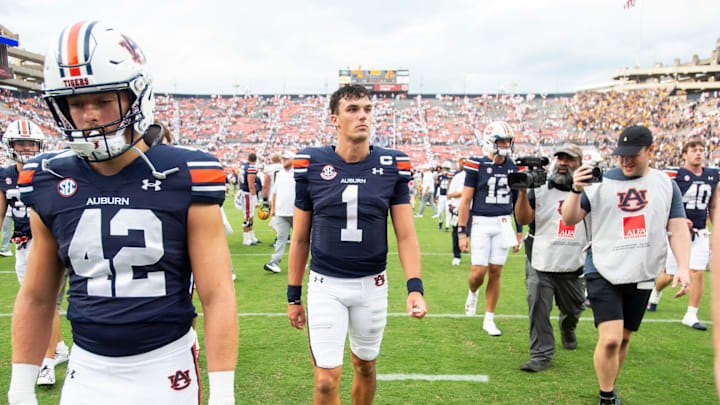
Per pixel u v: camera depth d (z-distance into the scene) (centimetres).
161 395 151
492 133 467
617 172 319
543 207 387
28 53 4053
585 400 332
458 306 568
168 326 152
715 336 114
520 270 793
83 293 149
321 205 263
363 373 278
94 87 137
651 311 565
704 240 503
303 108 5069
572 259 380
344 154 268
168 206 148
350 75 5294
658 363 399
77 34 138
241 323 489
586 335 471
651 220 305
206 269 152
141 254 146
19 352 155
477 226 483
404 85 5269
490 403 325
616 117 4241
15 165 396
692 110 3994
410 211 269
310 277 273
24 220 403
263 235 1159
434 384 353
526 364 380
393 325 492
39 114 3706
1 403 315
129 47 146
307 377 360
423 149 4256
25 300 158
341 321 261
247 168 986
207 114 4938
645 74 5797
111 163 149
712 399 335
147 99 151
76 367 153
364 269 263
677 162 3519
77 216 146
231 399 146
